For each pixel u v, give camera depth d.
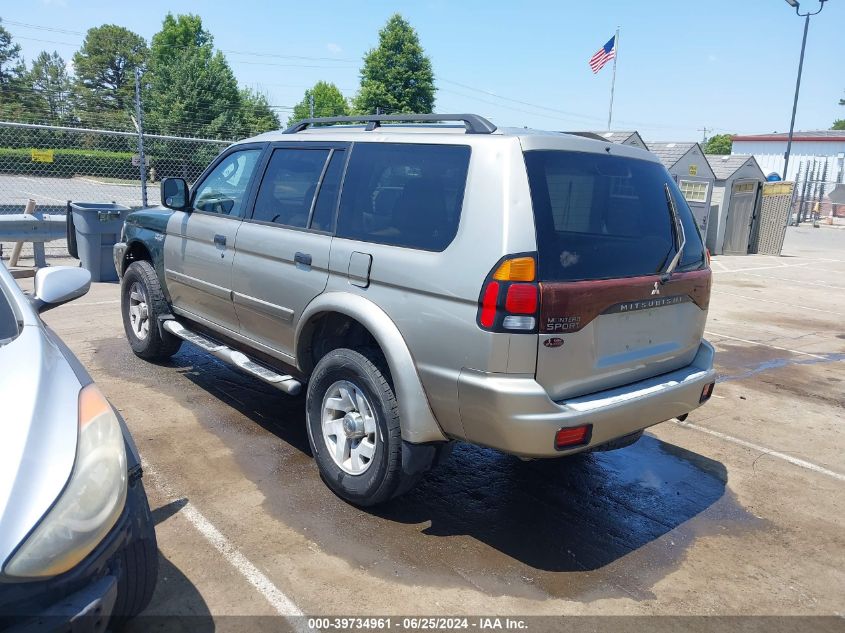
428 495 4.12
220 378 5.93
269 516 3.73
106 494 2.25
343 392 3.83
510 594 3.18
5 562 1.93
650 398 3.47
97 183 31.59
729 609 3.18
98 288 9.57
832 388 6.92
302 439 4.76
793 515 4.16
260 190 4.67
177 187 5.32
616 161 3.66
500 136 3.34
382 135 3.94
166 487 3.99
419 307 3.37
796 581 3.46
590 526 3.88
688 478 4.62
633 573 3.43
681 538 3.81
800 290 13.41
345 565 3.32
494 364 3.09
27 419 2.28
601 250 3.37
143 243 5.92
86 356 6.39
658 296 3.60
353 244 3.78
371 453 3.71
